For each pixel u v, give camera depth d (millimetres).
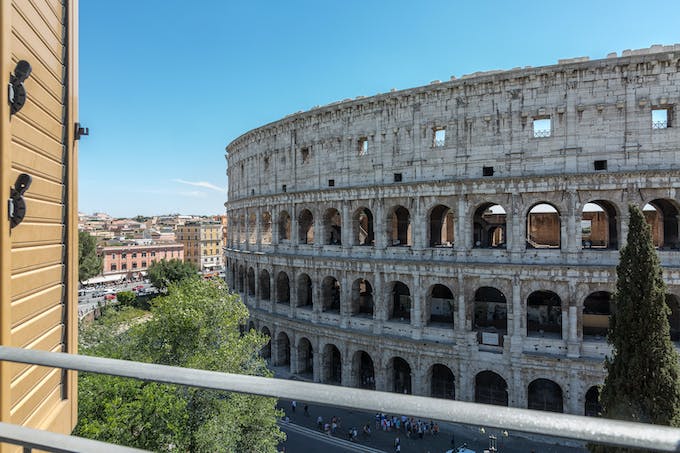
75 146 15875
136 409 34688
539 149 57844
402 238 78625
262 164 87750
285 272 82688
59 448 6324
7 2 10227
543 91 57562
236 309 53531
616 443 4484
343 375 71250
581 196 55781
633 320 33906
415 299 64125
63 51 14984
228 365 45812
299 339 78438
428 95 64312
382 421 61500
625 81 54375
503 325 64125
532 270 56844
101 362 6426
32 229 12203
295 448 56156
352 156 71688
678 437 4379
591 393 58781
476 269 59656
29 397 11602
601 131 55344
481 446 55094
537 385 62281
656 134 53531
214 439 38031
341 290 71562
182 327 46750
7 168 10328
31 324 12070
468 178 60500
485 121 60531
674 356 32812
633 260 34688
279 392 5652
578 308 55344
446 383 65188
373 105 69188
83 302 148875
